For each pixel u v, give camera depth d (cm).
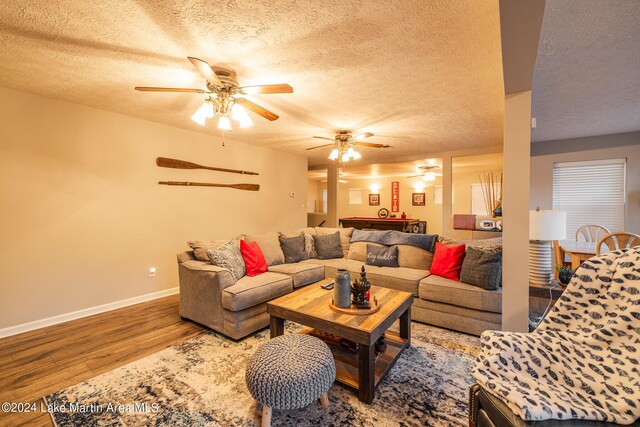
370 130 411
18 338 260
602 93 282
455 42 191
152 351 236
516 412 104
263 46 196
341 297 209
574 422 101
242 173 492
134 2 154
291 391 142
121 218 345
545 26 178
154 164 375
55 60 216
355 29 177
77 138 309
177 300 369
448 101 298
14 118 271
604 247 359
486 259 268
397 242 376
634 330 118
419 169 802
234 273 288
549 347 130
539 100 299
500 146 517
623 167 435
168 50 202
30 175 280
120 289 344
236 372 205
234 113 256
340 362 207
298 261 392
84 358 224
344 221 859
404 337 242
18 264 273
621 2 155
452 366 212
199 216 429
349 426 155
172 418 161
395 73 236
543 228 214
